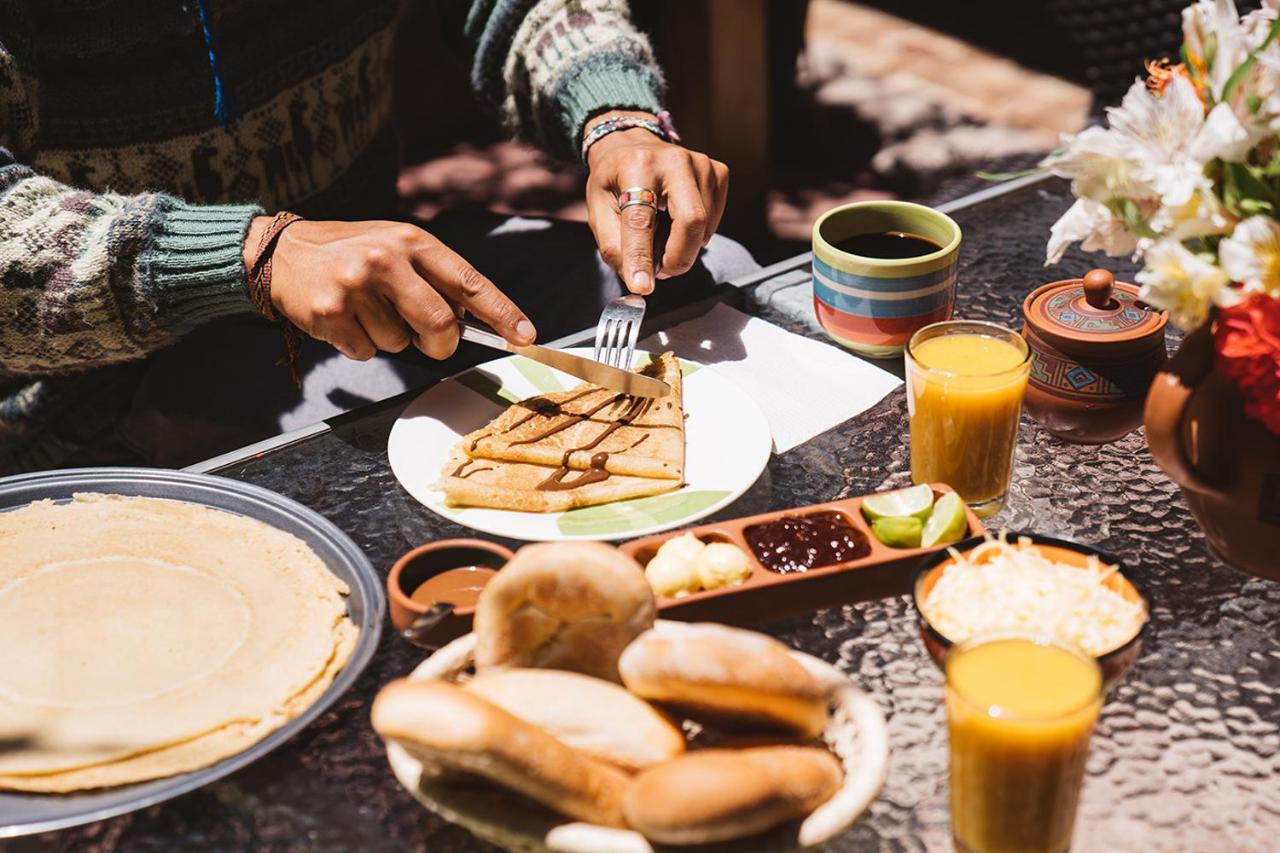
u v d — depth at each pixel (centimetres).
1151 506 129
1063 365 132
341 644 113
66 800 99
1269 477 107
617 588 97
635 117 189
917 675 110
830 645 113
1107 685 102
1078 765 90
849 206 158
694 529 118
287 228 155
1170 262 99
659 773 87
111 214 155
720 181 172
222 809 101
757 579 112
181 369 189
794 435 142
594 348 158
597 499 131
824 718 96
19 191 154
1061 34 488
